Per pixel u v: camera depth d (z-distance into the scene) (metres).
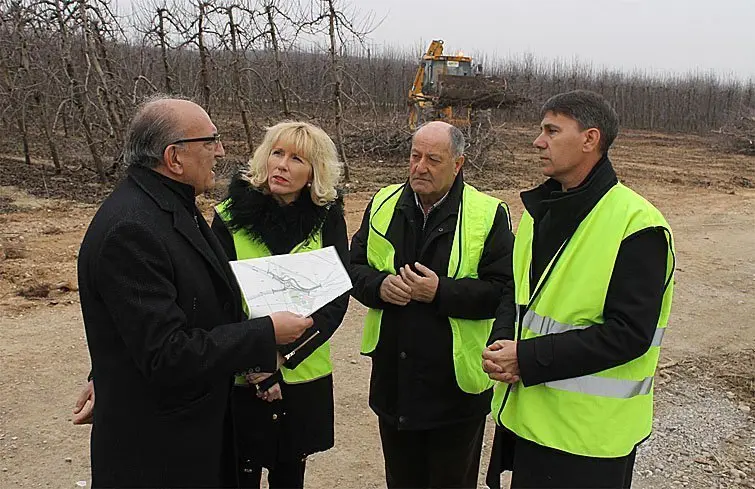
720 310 6.77
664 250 2.14
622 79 46.38
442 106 16.53
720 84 47.69
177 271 2.01
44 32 11.92
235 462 2.38
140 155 2.05
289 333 2.12
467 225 2.86
